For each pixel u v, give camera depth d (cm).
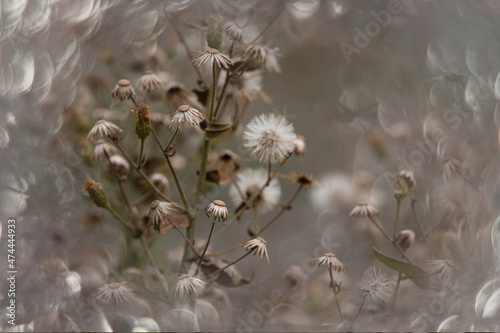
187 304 53
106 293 52
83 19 58
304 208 72
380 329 54
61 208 56
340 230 64
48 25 58
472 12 59
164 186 55
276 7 58
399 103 64
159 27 58
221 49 53
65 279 54
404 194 54
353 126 70
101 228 58
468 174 57
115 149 55
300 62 65
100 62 59
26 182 56
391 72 63
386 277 54
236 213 54
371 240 62
